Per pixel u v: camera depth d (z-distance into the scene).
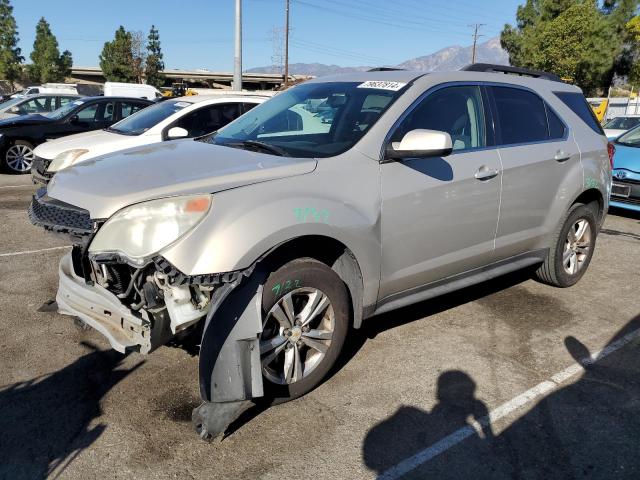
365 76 4.16
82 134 8.43
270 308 2.91
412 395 3.28
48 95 15.53
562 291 5.06
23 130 11.18
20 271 5.21
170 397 3.20
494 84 4.29
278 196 2.91
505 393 3.34
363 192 3.25
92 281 3.17
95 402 3.13
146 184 2.88
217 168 3.07
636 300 4.89
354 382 3.41
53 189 3.21
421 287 3.79
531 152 4.34
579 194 4.76
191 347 3.57
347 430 2.94
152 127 7.78
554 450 2.82
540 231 4.59
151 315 2.91
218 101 8.26
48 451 2.71
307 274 3.00
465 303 4.71
